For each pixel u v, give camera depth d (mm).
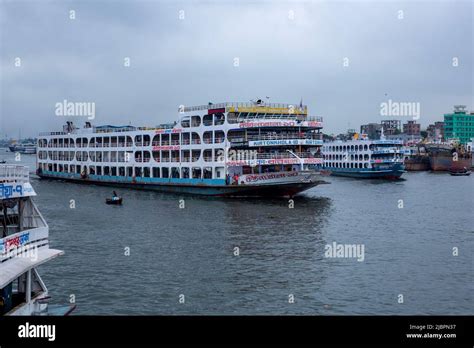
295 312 28500
